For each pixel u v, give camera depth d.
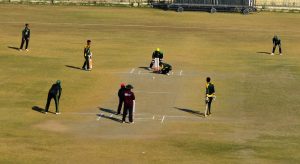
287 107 57.91
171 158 41.53
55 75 68.38
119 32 104.00
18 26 104.62
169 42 95.94
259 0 147.38
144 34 103.06
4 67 71.19
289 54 89.50
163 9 138.62
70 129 48.97
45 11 126.06
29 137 46.03
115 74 70.56
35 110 54.19
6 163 39.03
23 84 63.31
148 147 44.31
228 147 44.75
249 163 40.69
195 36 103.50
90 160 40.59
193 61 80.94
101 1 142.62
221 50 90.81
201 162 40.69
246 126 51.22
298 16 136.12
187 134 48.31
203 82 68.06
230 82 68.50
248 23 122.50
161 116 53.75
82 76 68.75
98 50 86.25
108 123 51.12
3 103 55.94
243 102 59.50
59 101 57.59
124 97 51.03
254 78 71.12
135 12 131.00
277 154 43.00
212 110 56.31
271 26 119.69
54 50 84.06
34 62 75.00
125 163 40.16
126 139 46.47
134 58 81.19
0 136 45.84
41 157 40.81
